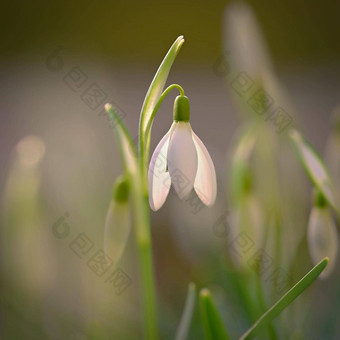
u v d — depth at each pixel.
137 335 0.44
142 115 0.34
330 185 0.36
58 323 0.45
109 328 0.43
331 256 0.37
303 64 1.04
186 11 1.03
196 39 1.04
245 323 0.44
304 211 0.46
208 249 0.47
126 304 0.45
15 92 0.92
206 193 0.34
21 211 0.45
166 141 0.34
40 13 1.05
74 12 1.05
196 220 0.47
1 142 0.80
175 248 0.61
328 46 1.03
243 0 1.03
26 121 0.77
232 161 0.42
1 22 1.05
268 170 0.42
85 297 0.44
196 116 0.89
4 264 0.46
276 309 0.34
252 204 0.41
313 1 1.03
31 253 0.46
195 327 0.45
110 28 1.05
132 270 0.50
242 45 0.42
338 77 0.98
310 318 0.44
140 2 1.04
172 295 0.51
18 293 0.46
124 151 0.36
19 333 0.45
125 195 0.36
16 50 1.05
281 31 1.04
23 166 0.45
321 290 0.47
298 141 0.36
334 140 0.42
